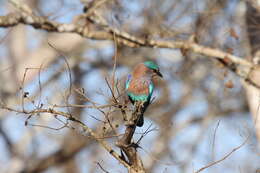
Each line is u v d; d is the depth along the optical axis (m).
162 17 15.52
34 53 18.20
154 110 20.52
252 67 15.75
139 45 15.79
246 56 16.28
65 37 18.61
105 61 20.62
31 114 9.48
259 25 15.41
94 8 15.09
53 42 18.53
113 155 9.67
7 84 17.50
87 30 15.48
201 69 19.19
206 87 20.19
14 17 14.58
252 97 16.52
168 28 15.55
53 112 9.52
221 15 15.70
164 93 20.73
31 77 17.80
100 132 10.10
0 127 18.84
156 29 15.52
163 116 20.67
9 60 18.08
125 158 9.80
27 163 18.98
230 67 16.08
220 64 16.16
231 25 15.82
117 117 10.77
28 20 14.78
